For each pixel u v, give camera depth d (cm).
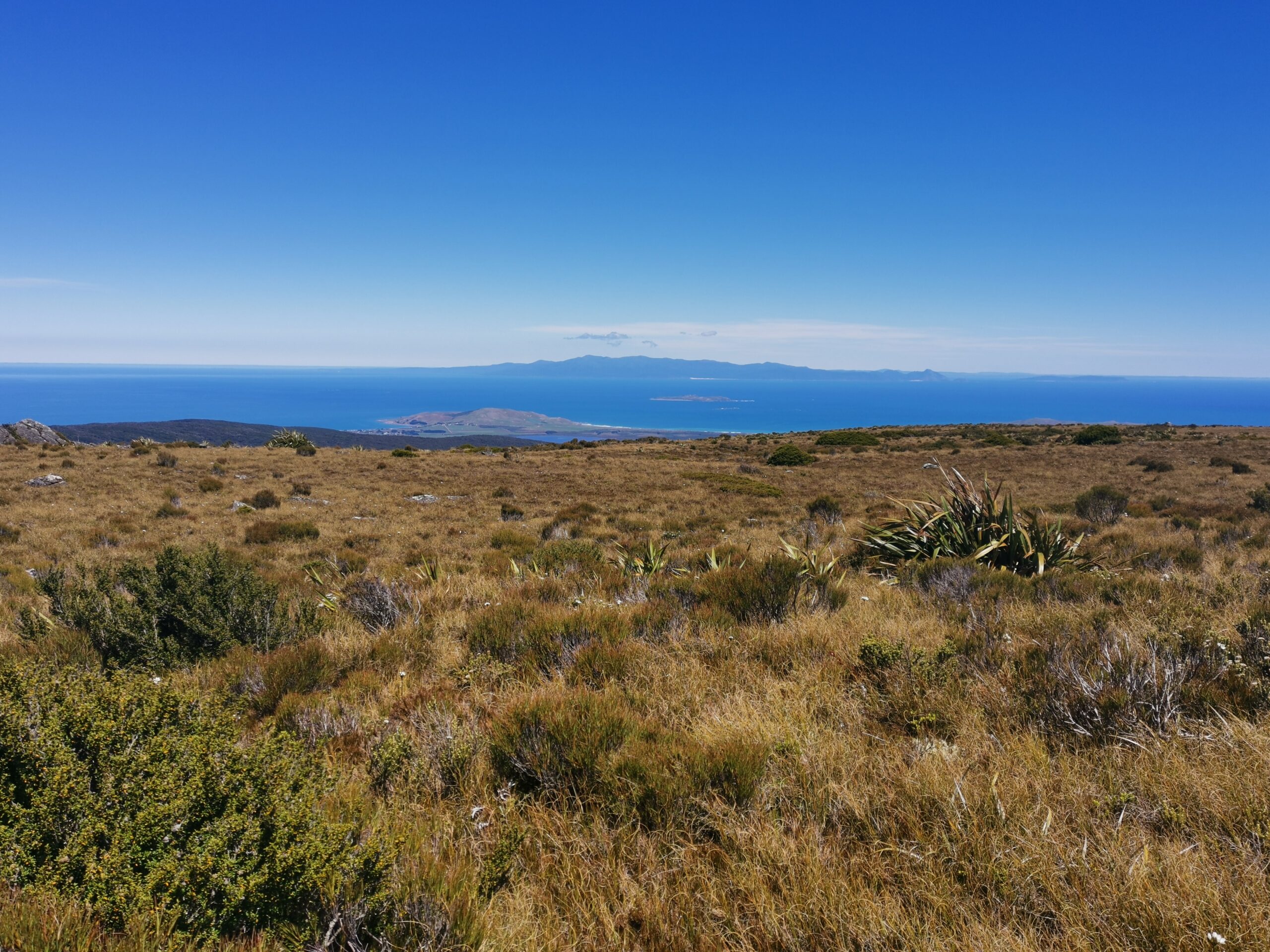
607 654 512
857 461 4897
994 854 244
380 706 466
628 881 245
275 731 344
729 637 579
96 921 181
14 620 802
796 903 227
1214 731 332
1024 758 322
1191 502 2503
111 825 209
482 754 358
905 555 1080
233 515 2247
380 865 220
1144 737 338
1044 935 217
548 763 329
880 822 278
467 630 634
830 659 500
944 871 246
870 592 813
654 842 274
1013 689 414
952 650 486
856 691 438
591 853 270
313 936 204
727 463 4903
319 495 2803
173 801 210
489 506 2695
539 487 3319
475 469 4066
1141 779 298
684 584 790
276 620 669
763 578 732
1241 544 1320
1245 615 546
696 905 238
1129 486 3316
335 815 265
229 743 246
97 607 638
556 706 366
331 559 1447
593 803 307
